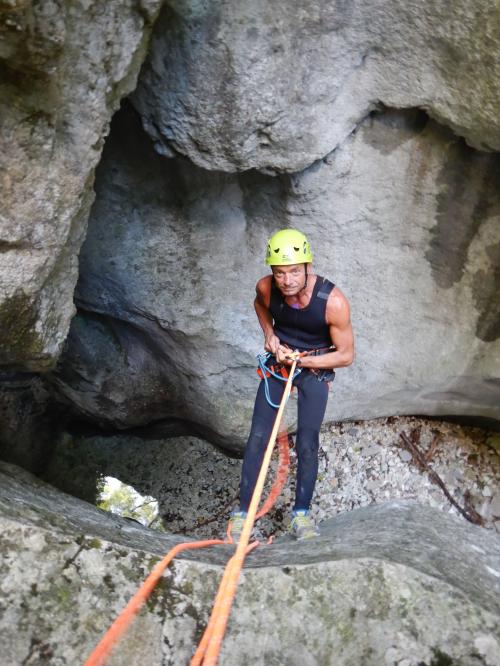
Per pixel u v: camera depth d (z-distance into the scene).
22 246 3.06
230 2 3.24
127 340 5.34
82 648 2.45
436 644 2.49
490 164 4.15
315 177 4.23
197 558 2.82
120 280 4.79
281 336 3.40
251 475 3.42
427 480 5.84
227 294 4.87
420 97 3.73
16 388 5.58
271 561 2.84
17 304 3.17
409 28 3.44
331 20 3.41
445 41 3.41
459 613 2.55
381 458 5.88
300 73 3.58
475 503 5.79
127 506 6.14
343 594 2.59
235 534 3.32
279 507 5.78
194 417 5.59
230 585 2.44
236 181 4.42
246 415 5.33
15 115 2.76
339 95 3.76
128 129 4.20
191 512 6.07
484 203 4.34
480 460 5.90
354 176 4.28
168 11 3.25
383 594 2.59
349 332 3.28
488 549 3.59
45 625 2.47
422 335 5.00
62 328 3.60
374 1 3.36
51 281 3.37
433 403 5.52
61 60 2.70
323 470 5.85
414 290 4.83
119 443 6.23
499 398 5.31
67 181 3.05
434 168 4.25
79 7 2.63
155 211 4.57
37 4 2.41
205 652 2.43
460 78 3.54
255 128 3.73
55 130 2.90
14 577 2.54
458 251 4.61
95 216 4.57
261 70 3.48
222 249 4.73
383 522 3.53
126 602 2.56
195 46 3.38
